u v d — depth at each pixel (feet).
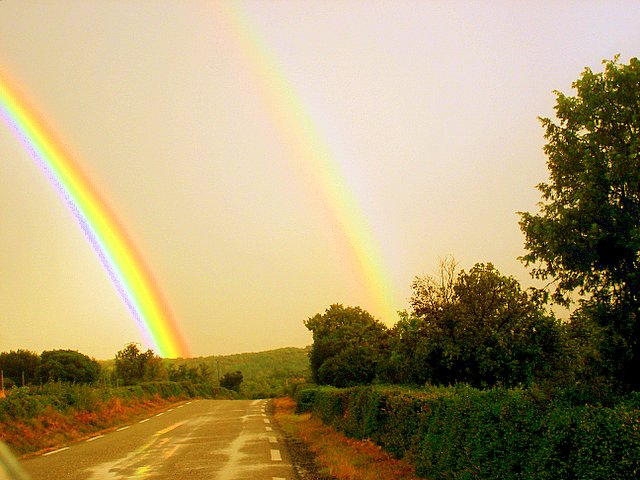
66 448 55.57
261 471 38.83
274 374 475.31
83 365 207.92
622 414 18.80
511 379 48.49
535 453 22.38
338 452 45.39
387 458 41.24
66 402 77.87
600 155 30.91
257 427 73.87
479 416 27.89
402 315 60.85
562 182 32.78
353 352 100.83
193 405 137.49
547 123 33.27
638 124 30.50
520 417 24.17
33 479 36.60
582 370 31.63
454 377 50.90
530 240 33.19
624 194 30.45
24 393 74.95
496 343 49.52
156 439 60.80
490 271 52.34
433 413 34.76
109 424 81.20
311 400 96.89
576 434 19.97
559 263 32.60
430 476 32.94
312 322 163.94
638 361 30.58
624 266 30.99
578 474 19.34
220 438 60.64
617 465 17.75
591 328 32.30
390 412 44.27
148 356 204.64
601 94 31.42
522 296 50.21
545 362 48.73
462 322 50.21
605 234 29.68
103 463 43.73
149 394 138.41
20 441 56.34
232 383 336.90
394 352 63.62
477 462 27.27
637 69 30.66
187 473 38.22
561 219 31.45
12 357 233.96
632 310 30.86
